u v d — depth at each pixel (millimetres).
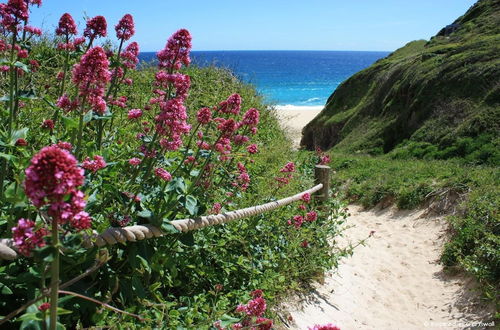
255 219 4312
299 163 7957
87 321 2551
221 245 3695
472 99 15453
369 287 5977
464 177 8781
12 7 2943
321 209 6277
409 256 7227
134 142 4172
